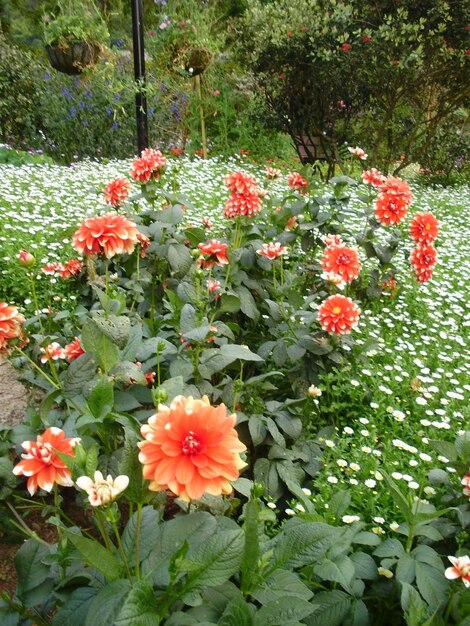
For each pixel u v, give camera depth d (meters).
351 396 2.70
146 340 2.37
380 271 3.97
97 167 7.77
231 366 2.72
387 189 3.52
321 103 8.58
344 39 7.50
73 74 7.82
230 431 1.21
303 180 3.74
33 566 1.52
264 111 9.10
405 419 2.69
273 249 2.97
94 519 1.84
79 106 8.98
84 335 1.78
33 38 11.27
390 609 1.64
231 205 3.09
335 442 2.53
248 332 3.11
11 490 2.00
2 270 3.94
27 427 2.13
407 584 1.45
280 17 8.27
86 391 1.87
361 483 2.17
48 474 1.37
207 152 9.38
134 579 1.29
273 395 2.82
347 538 1.62
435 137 9.38
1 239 4.20
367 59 7.57
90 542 1.19
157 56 9.12
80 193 5.92
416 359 3.18
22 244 4.20
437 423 2.56
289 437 2.42
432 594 1.53
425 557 1.62
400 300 4.06
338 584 1.70
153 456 1.15
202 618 1.30
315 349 2.64
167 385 1.60
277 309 2.80
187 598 1.22
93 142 9.02
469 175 9.53
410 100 8.55
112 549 1.37
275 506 2.16
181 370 2.22
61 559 1.44
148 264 3.16
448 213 6.98
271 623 1.24
